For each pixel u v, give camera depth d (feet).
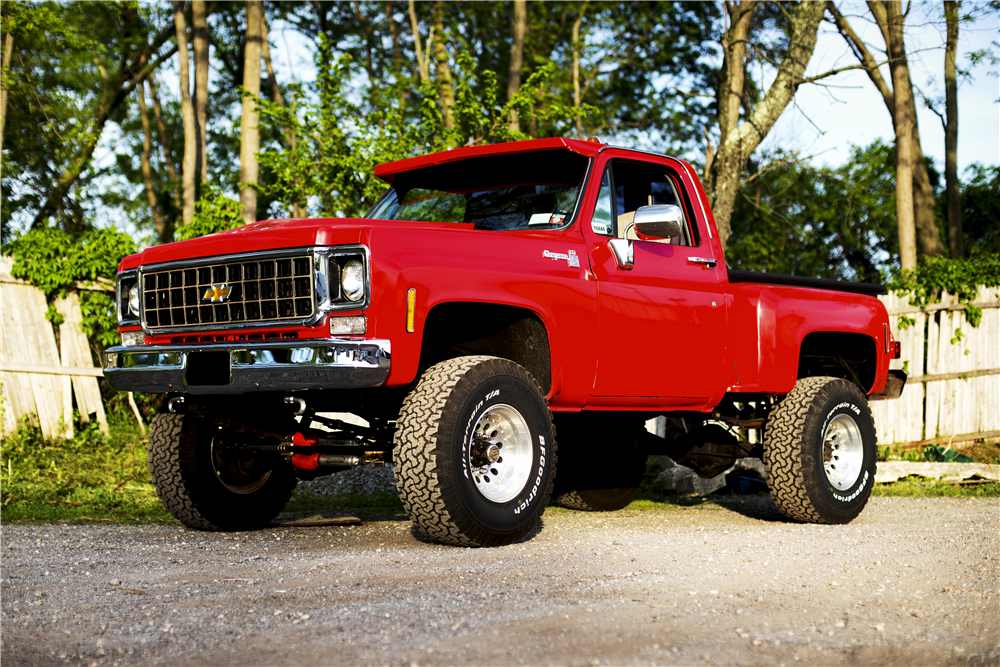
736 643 8.84
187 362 15.03
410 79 45.62
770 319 19.54
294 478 19.30
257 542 15.94
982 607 10.69
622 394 17.10
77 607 10.36
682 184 19.11
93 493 25.14
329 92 41.73
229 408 17.38
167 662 8.21
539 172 17.76
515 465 15.23
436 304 14.17
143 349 15.67
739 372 19.21
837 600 10.93
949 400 41.45
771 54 48.14
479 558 13.47
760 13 51.06
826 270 97.71
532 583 11.50
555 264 15.99
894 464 32.14
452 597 10.63
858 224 95.25
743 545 15.37
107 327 34.40
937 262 41.29
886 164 94.79
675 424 22.33
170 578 12.14
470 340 16.74
